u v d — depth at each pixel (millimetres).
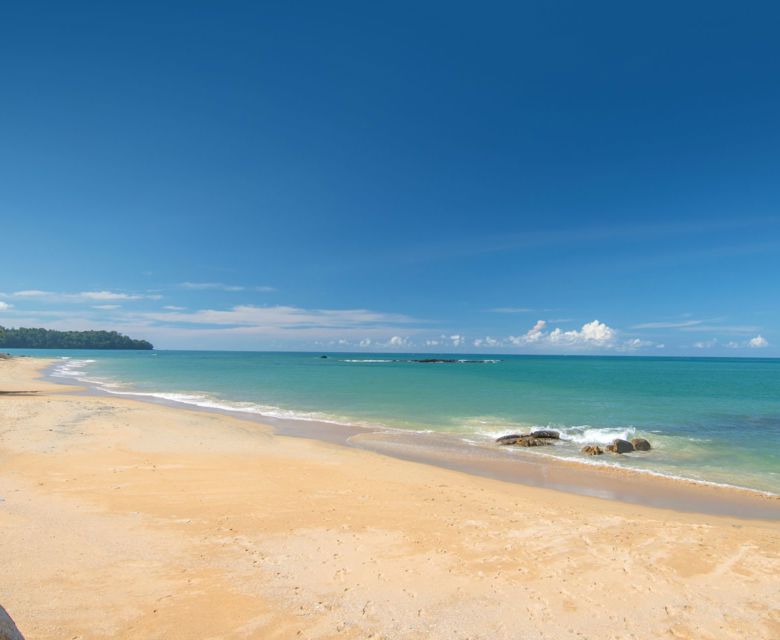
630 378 58125
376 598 5746
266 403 28828
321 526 8164
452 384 44969
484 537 7910
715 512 10227
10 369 53938
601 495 11430
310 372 65125
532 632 5133
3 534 7094
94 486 9875
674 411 26109
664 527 8672
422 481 11602
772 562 7145
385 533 7930
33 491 9312
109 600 5434
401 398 32156
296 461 13242
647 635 5152
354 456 14383
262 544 7270
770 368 108438
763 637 5172
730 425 21656
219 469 11867
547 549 7461
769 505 10812
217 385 41938
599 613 5570
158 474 11070
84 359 105562
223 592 5734
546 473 13516
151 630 4875
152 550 6863
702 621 5457
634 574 6629
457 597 5840
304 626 5074
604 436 18906
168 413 21828
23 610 5105
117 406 23281
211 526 7957
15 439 14016
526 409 26750
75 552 6637
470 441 17953
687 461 15078
